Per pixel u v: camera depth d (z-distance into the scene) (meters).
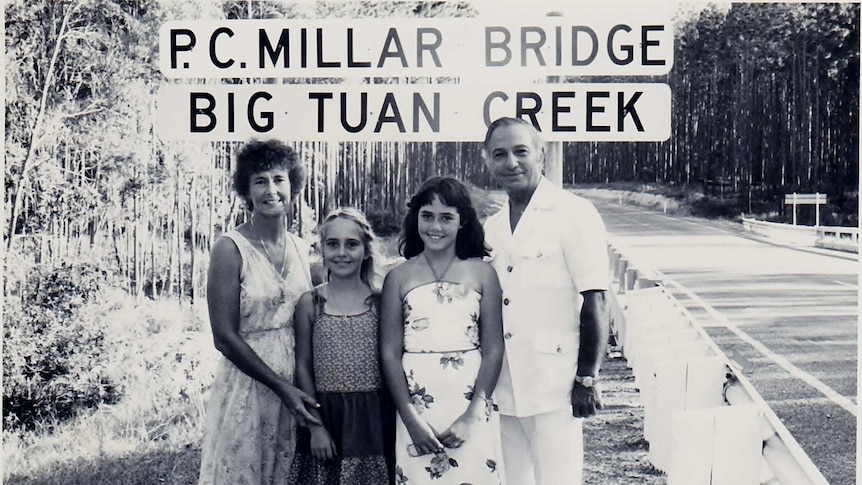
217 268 3.23
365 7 4.52
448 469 3.12
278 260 3.33
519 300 3.27
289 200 3.37
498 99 4.45
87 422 4.52
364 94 4.48
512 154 3.26
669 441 3.63
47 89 4.59
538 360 3.26
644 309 4.37
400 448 3.17
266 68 4.51
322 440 3.16
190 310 4.59
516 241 3.28
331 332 3.19
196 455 4.47
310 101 4.50
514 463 3.43
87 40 4.57
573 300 3.29
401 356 3.17
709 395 3.55
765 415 2.87
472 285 3.17
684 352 3.85
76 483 4.44
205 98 4.55
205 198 4.58
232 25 4.53
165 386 4.55
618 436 4.11
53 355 4.55
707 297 4.44
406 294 3.17
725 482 2.84
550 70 4.43
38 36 4.57
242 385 3.30
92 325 4.57
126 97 4.57
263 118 4.52
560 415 3.28
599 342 3.19
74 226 4.60
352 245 3.18
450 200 3.15
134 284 4.60
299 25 4.48
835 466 4.14
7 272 4.55
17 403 4.50
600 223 3.26
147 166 4.58
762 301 4.41
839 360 4.34
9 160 4.57
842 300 4.36
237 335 3.22
